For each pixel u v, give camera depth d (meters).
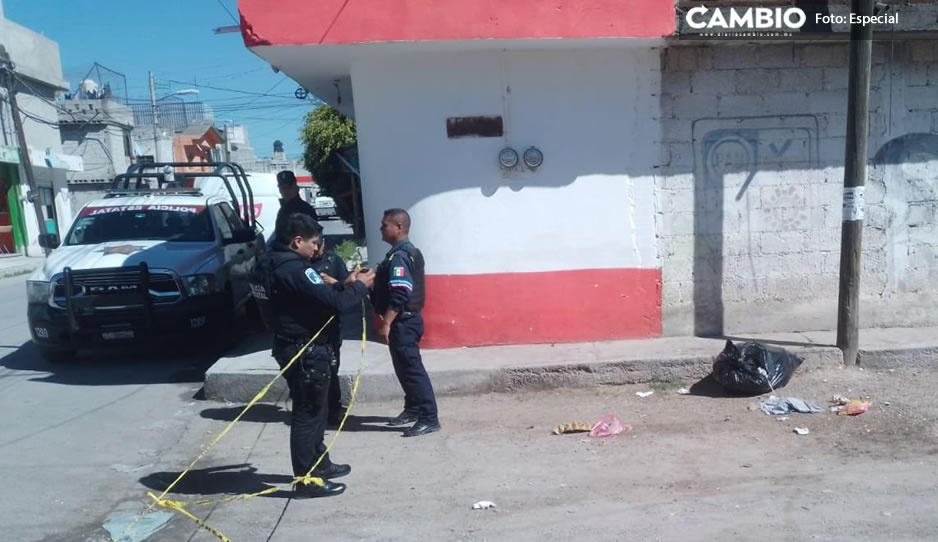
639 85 8.29
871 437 6.20
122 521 5.17
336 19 7.54
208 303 9.38
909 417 6.55
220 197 12.64
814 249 8.55
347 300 5.30
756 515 4.91
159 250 9.67
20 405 7.91
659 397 7.38
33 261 26.38
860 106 7.43
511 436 6.57
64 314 9.05
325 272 6.26
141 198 10.94
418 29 7.57
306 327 5.33
